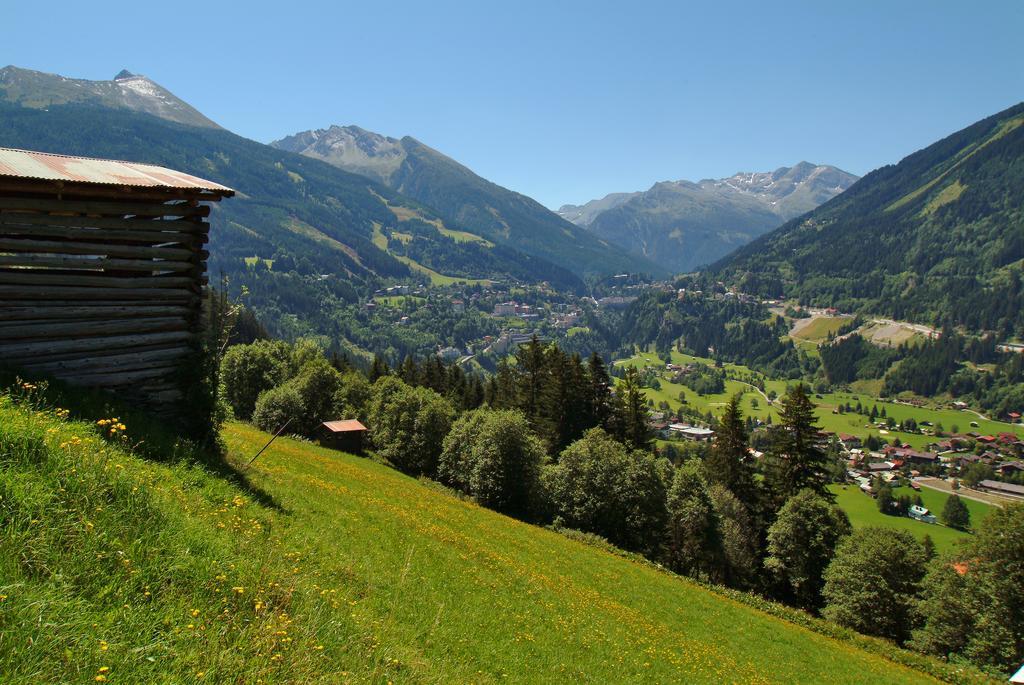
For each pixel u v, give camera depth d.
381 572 15.45
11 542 6.15
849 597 45.59
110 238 14.53
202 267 16.38
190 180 16.11
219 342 17.28
